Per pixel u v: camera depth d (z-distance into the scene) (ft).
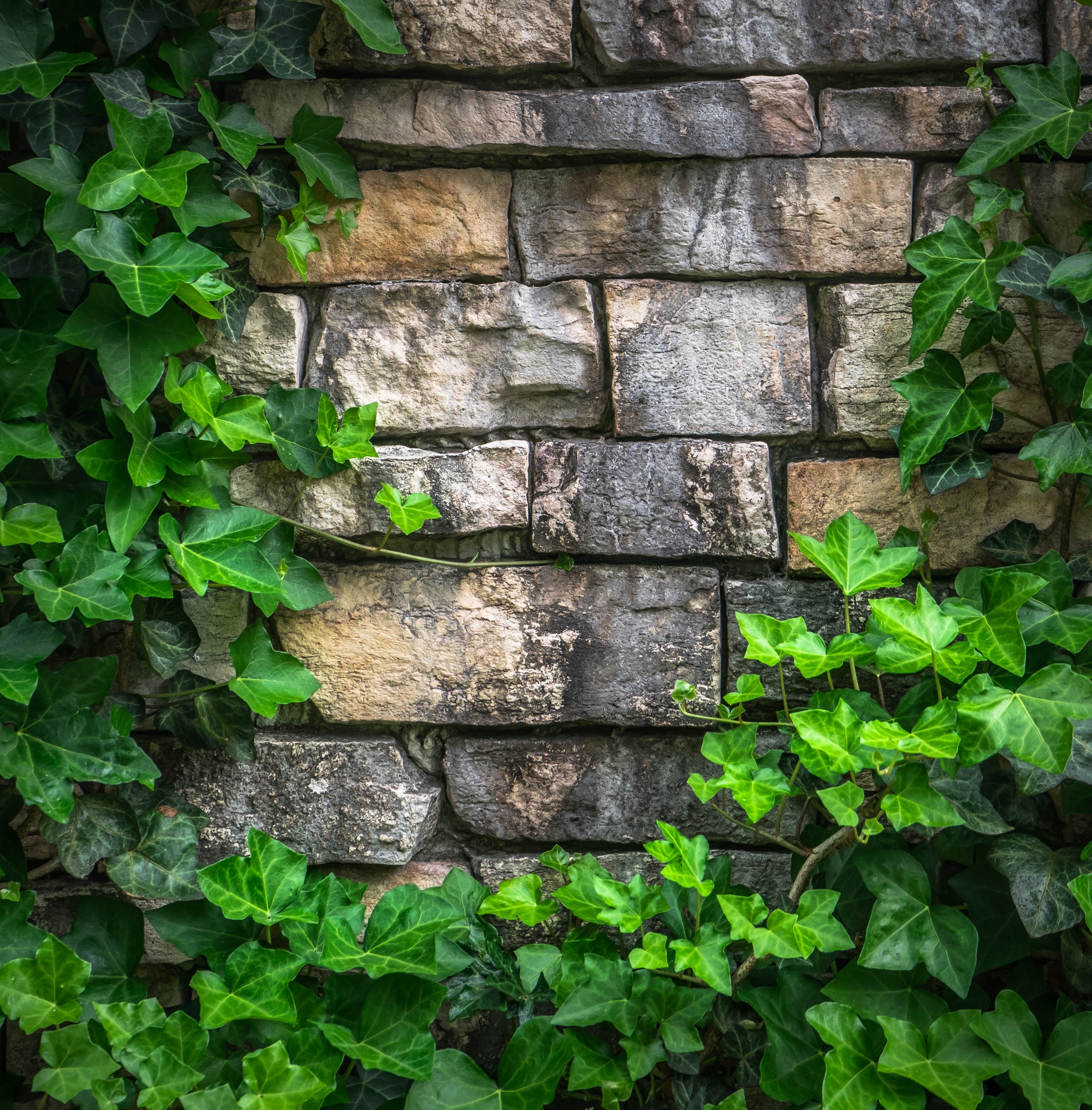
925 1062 3.76
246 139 4.19
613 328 4.51
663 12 4.42
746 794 3.95
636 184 4.50
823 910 3.84
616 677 4.57
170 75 4.17
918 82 4.52
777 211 4.47
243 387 4.54
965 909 4.46
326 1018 4.03
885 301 4.49
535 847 4.68
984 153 4.22
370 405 4.34
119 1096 3.68
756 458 4.50
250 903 3.95
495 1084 3.98
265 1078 3.73
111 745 3.88
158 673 4.31
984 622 3.89
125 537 3.97
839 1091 3.76
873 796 3.95
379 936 3.98
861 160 4.45
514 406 4.60
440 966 4.06
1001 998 3.85
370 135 4.47
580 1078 3.94
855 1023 3.89
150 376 3.91
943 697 4.12
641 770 4.63
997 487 4.52
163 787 4.50
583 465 4.51
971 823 3.97
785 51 4.44
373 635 4.59
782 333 4.51
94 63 4.13
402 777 4.58
